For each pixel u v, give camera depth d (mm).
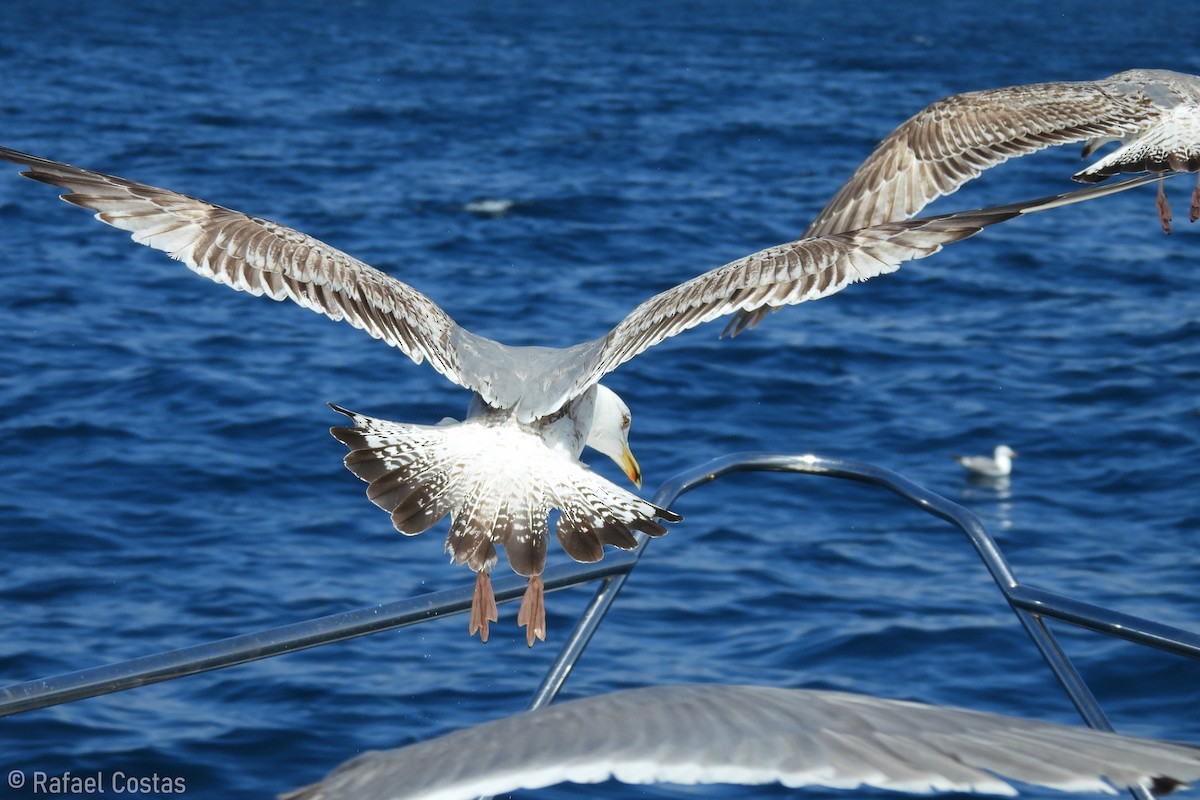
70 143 39406
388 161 38188
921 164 5977
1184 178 34469
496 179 35688
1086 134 6078
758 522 15688
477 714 11609
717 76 59938
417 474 4773
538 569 4656
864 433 19047
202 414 18656
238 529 15234
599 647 12750
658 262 27969
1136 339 23047
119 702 11586
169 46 67625
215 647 4629
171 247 4484
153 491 16172
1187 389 20656
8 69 55594
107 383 19656
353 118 45625
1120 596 14016
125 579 14023
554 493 4762
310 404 19141
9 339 21438
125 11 86188
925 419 19531
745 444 18516
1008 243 28703
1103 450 18422
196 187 34281
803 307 24016
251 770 10742
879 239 4234
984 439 18875
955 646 12766
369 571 14344
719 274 4352
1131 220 31297
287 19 87125
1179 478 17391
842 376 21031
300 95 51156
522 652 12578
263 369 20453
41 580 13945
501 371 4926
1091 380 21094
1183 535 15656
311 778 10664
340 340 21891
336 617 4867
